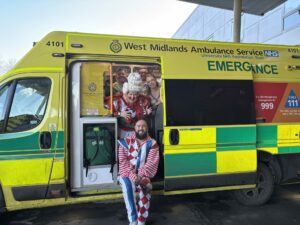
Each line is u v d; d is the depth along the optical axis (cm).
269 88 491
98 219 447
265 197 498
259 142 481
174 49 453
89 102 423
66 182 404
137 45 438
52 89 400
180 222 437
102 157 423
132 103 459
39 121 396
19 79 397
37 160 391
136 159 404
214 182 454
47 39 409
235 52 481
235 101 467
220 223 434
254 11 1125
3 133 387
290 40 1115
